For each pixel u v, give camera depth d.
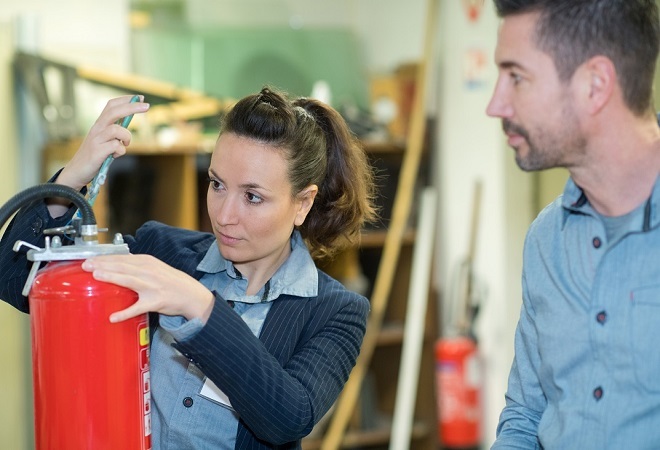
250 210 1.57
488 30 3.94
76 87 3.99
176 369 1.63
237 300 1.67
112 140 1.58
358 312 1.71
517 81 1.38
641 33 1.33
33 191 1.42
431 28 4.24
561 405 1.47
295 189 1.61
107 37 4.19
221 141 1.59
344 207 1.77
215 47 4.34
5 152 3.84
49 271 1.40
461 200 4.19
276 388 1.46
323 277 1.75
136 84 3.91
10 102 3.86
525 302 1.59
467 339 3.99
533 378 1.60
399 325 4.42
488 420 4.04
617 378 1.41
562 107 1.35
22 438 3.88
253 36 4.46
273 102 1.62
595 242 1.46
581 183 1.43
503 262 3.90
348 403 4.05
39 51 3.92
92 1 4.16
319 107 1.74
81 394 1.38
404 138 4.36
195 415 1.60
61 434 1.39
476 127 4.06
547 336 1.50
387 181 4.40
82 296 1.36
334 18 4.83
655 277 1.39
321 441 4.07
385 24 4.75
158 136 3.98
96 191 1.58
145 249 1.78
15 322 3.84
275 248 1.63
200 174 4.16
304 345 1.64
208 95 4.24
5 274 1.63
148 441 1.47
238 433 1.60
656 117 1.44
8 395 3.84
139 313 1.38
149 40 4.25
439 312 4.35
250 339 1.44
